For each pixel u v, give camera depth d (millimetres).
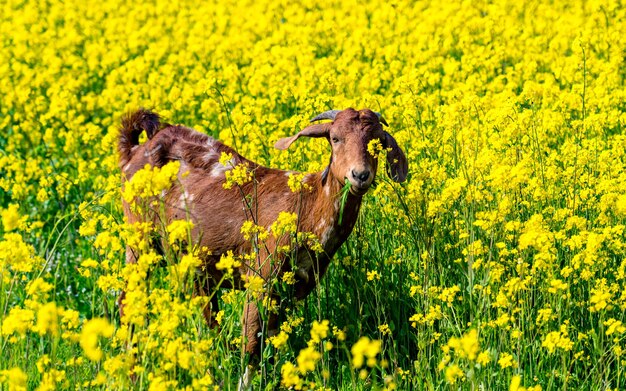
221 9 32656
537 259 11070
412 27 27781
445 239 13422
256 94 22359
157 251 13094
